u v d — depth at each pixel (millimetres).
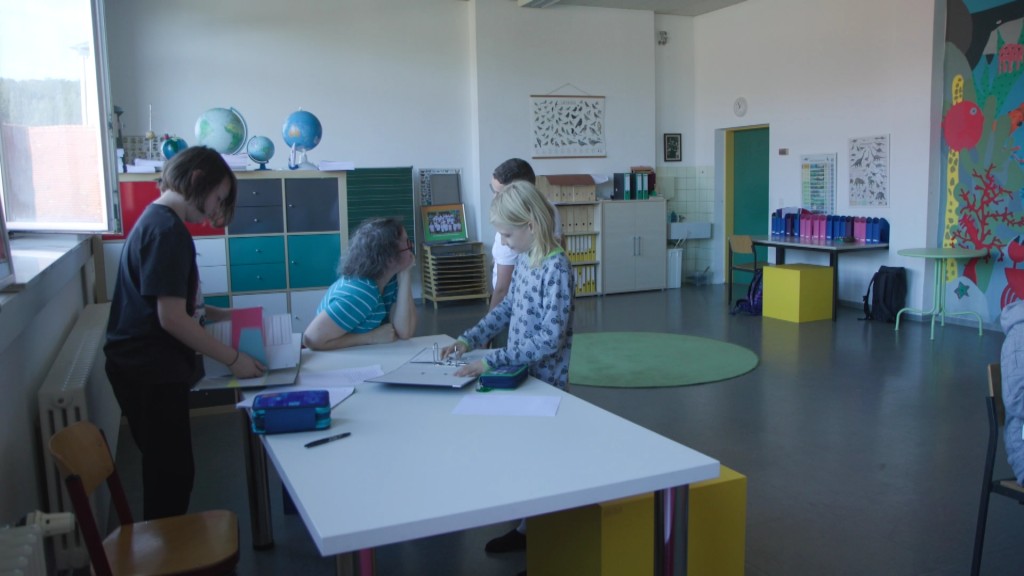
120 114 6902
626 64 9430
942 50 6852
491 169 8781
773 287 7484
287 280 6508
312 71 8008
